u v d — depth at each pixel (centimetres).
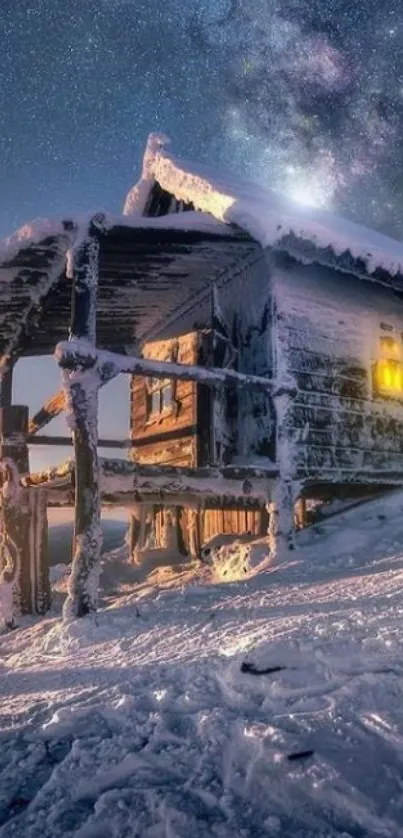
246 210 751
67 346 672
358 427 938
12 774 270
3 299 867
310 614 464
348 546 771
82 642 565
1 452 889
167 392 1176
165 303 1064
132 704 325
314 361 905
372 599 477
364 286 980
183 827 210
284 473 830
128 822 220
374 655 326
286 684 308
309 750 241
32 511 860
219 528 1122
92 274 711
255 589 635
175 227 763
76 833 216
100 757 270
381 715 262
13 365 977
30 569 845
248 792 228
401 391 1016
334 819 208
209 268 944
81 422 673
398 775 222
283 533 804
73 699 360
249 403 921
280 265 895
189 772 250
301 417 872
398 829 198
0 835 222
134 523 1233
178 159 1002
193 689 330
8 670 521
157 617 586
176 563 1103
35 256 762
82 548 654
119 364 703
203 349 1023
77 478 666
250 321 928
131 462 725
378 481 944
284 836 203
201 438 988
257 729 262
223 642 430
